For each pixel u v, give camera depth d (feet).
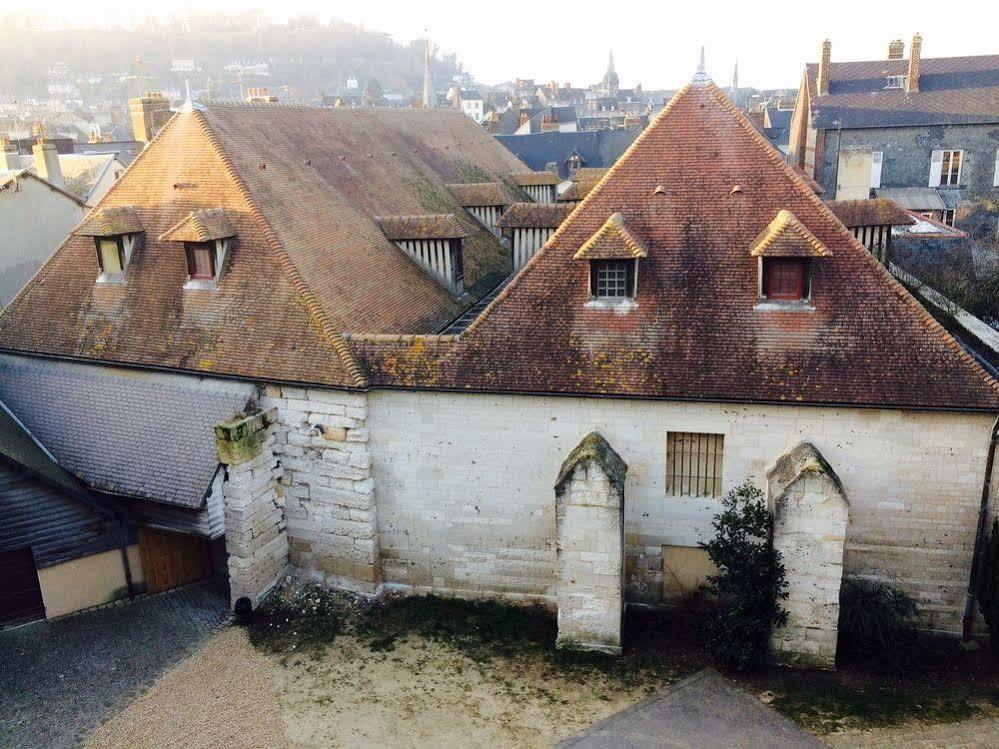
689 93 70.59
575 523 61.57
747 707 57.57
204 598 73.05
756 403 61.98
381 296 78.23
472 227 104.12
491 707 58.65
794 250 62.28
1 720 58.18
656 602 68.80
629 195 69.46
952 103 164.86
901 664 60.34
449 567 71.41
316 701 59.67
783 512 58.18
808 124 173.78
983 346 78.54
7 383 80.79
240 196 75.10
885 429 60.85
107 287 79.46
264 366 69.05
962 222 165.99
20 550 67.05
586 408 65.16
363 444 68.33
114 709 59.26
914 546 62.95
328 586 73.10
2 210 109.40
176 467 68.85
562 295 67.67
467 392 66.08
